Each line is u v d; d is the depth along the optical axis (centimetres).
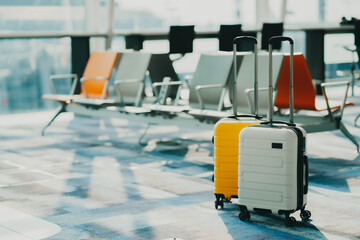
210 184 446
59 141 658
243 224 342
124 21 927
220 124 368
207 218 356
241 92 560
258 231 328
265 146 335
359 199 395
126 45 925
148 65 671
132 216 363
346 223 342
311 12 1021
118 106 642
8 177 479
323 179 455
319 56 990
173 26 691
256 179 340
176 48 701
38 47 865
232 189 368
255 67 380
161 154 571
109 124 791
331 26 988
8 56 866
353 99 962
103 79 675
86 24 894
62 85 880
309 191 418
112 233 330
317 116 546
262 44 802
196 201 396
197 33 966
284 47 1027
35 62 870
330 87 1072
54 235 329
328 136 658
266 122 355
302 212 346
